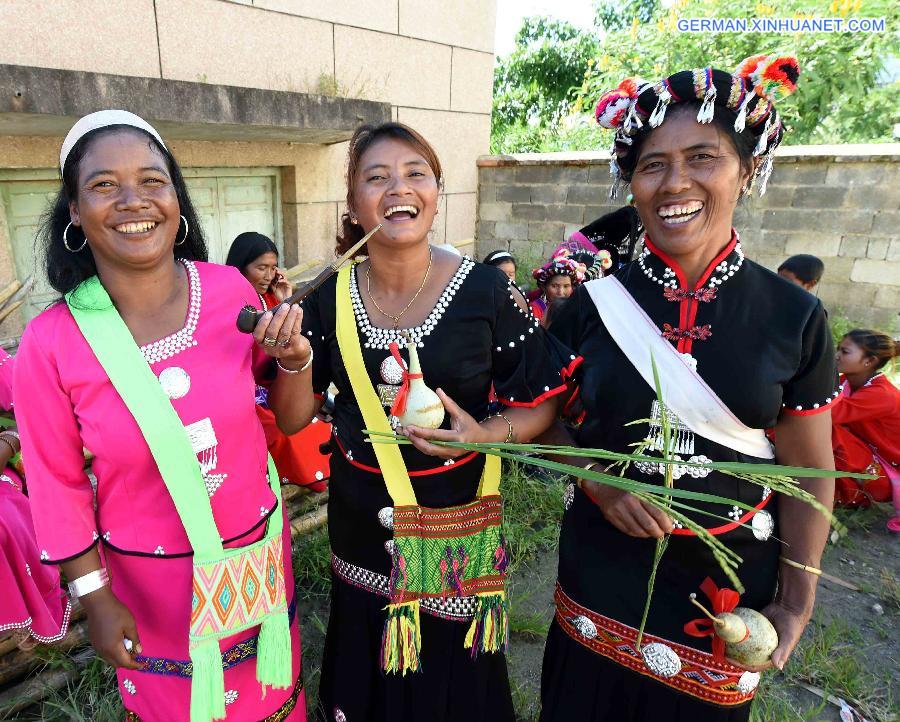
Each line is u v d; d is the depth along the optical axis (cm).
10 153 360
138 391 125
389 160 146
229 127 376
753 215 575
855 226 536
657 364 138
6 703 208
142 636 146
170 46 410
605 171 622
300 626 255
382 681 179
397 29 545
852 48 644
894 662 245
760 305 134
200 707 137
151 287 132
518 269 636
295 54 479
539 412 160
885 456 341
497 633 162
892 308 536
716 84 122
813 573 141
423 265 156
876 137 648
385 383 156
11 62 348
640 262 148
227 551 138
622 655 154
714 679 142
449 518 159
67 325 127
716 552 116
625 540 150
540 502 332
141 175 123
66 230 131
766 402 131
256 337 129
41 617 205
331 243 553
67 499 131
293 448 288
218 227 481
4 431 202
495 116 1202
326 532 301
